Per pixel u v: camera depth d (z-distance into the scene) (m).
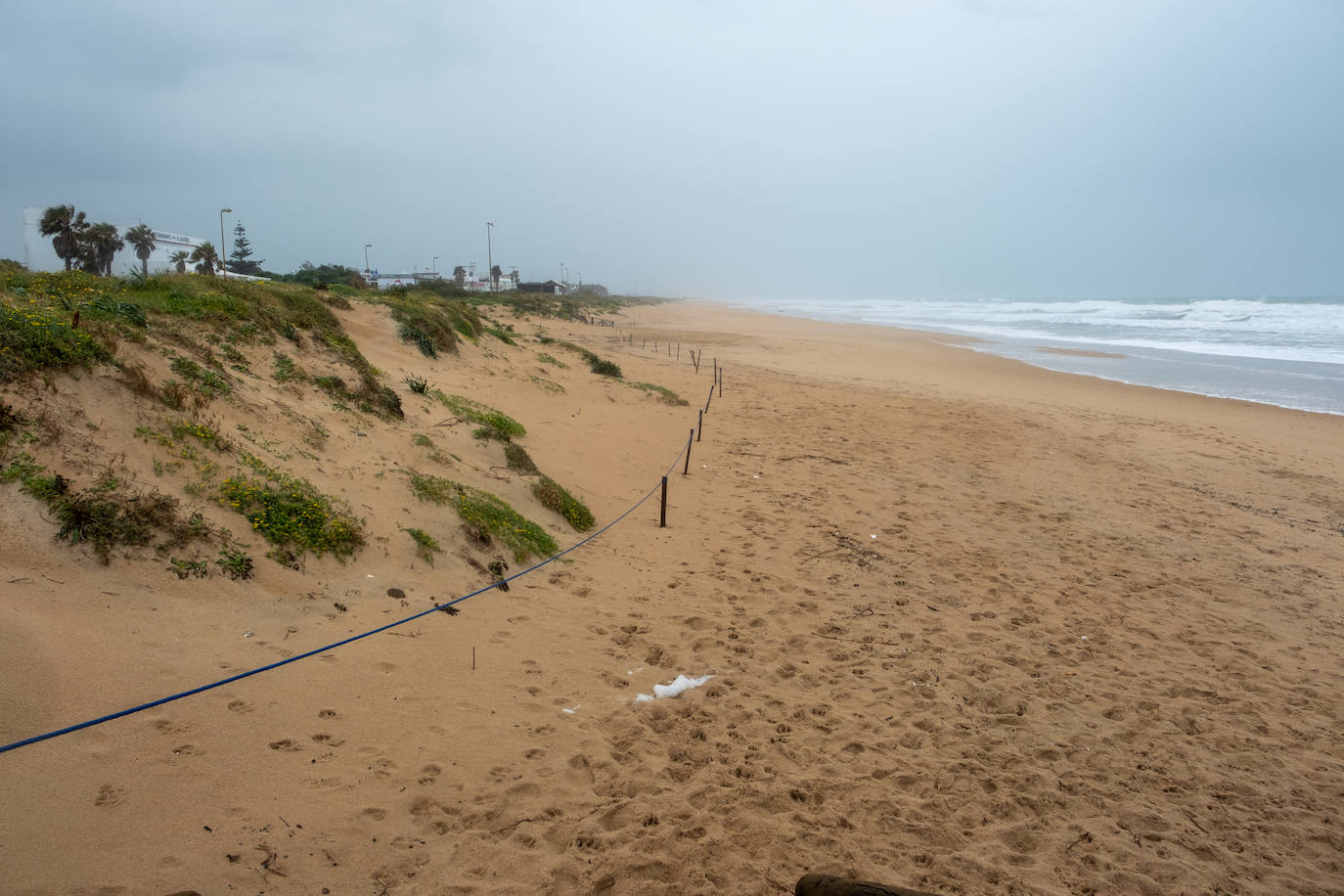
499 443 8.87
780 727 4.98
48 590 3.83
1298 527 11.02
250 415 6.23
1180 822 4.50
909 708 5.41
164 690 3.66
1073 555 9.20
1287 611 7.99
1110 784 4.79
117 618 3.92
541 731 4.45
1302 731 5.64
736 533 8.91
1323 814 4.68
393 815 3.49
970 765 4.80
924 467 12.98
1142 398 21.53
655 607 6.57
